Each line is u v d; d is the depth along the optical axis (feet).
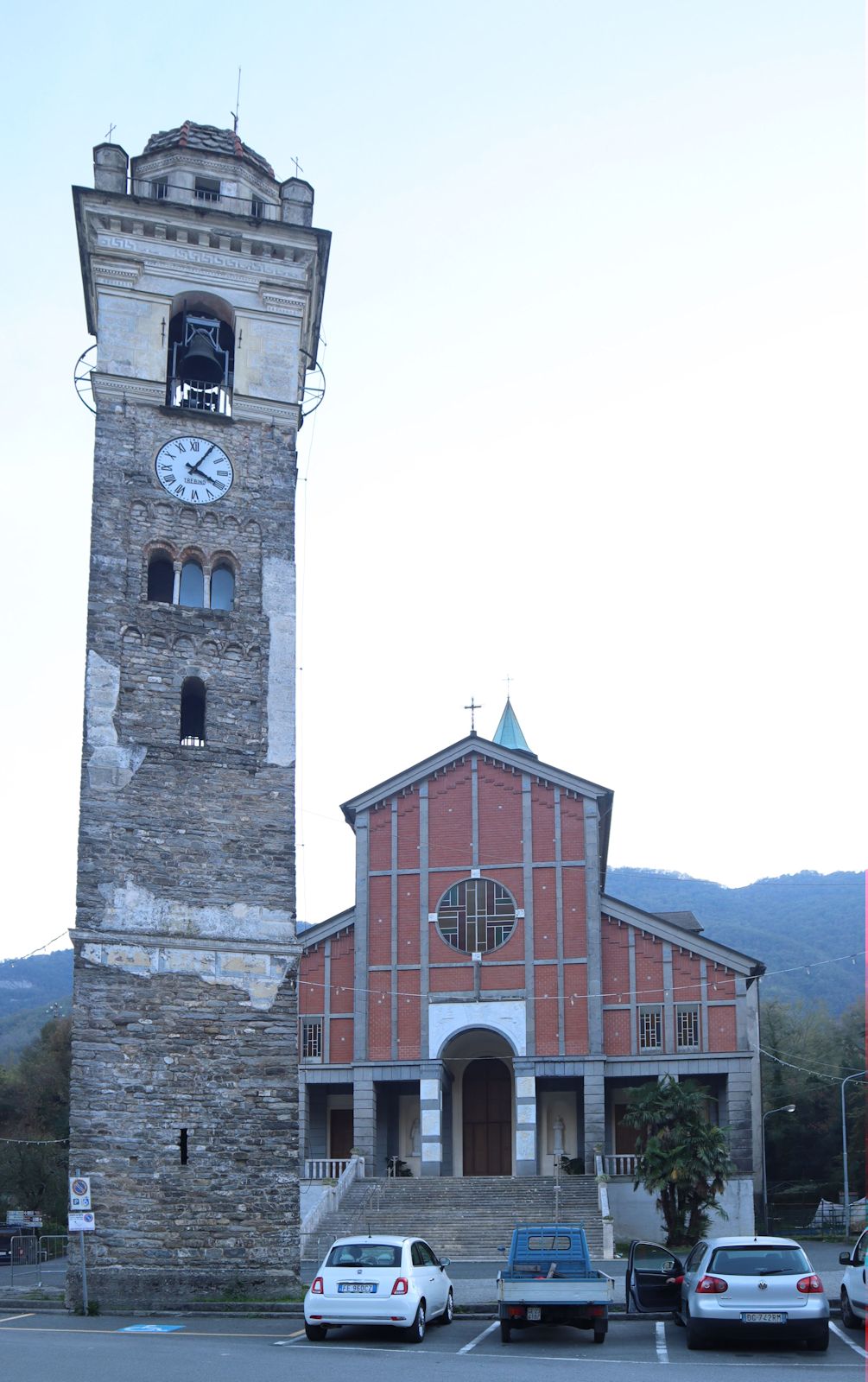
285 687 125.39
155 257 133.90
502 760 222.28
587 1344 86.43
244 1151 111.14
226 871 118.21
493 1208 187.32
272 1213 110.22
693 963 209.05
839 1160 303.68
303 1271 145.28
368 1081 210.18
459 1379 65.16
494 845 218.59
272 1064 113.91
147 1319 100.17
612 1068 206.80
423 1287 90.22
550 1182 194.08
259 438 132.67
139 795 117.91
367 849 222.07
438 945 215.31
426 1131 207.00
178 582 126.72
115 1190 107.34
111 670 120.88
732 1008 205.87
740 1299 79.41
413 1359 75.87
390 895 219.20
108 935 112.78
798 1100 314.14
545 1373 68.39
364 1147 207.00
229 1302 104.78
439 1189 194.80
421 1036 211.41
